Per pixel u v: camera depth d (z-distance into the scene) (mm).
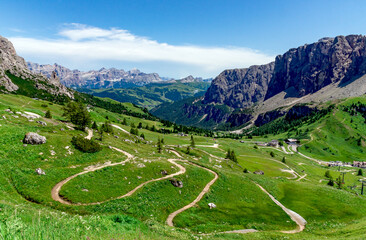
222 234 40719
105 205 42562
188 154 133000
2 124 59594
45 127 76188
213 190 65750
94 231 15891
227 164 131125
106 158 64688
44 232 10141
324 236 44469
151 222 34719
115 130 129750
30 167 46969
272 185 83750
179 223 45125
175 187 60344
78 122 93938
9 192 36750
